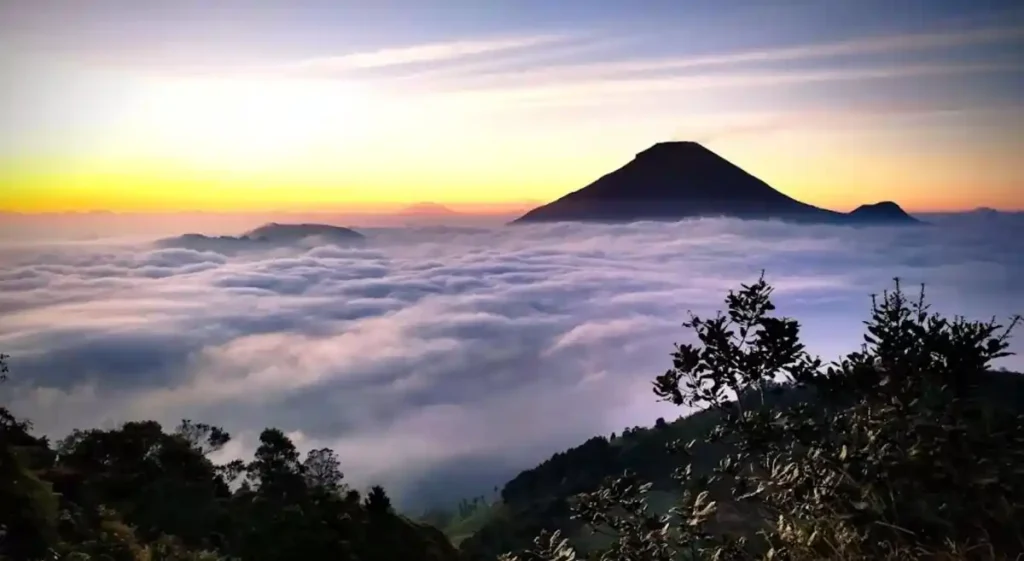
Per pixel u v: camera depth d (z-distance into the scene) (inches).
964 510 57.0
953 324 69.1
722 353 78.7
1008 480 57.6
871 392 67.0
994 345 66.9
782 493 63.2
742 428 71.5
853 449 60.4
